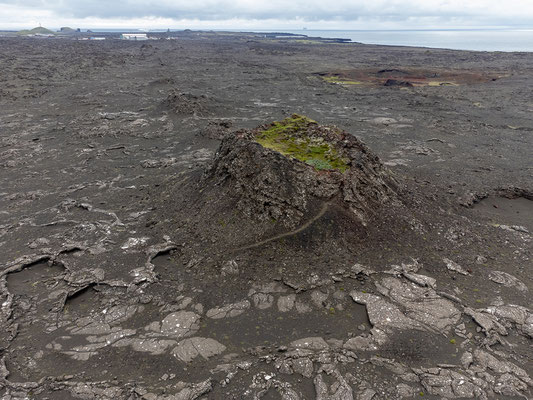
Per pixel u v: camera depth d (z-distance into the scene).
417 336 13.75
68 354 13.27
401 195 22.22
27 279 17.33
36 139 38.81
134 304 15.64
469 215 22.62
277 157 20.16
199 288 16.36
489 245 19.41
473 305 15.30
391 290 16.02
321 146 22.30
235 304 15.45
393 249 18.48
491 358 12.81
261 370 12.40
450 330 14.05
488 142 39.00
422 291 15.96
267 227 18.62
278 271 16.95
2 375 12.27
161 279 17.06
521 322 14.45
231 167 21.33
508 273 17.34
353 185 20.11
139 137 40.19
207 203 21.17
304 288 16.11
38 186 27.89
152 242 19.72
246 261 17.38
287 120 24.89
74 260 18.50
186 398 11.40
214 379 12.13
